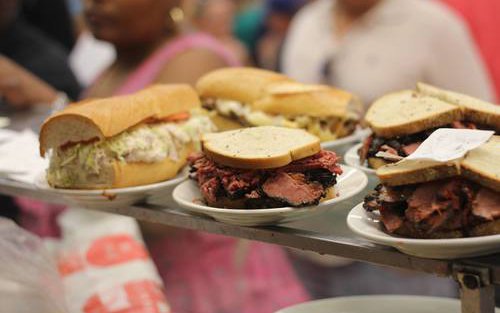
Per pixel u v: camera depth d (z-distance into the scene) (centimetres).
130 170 123
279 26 362
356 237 94
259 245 207
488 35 280
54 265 126
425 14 251
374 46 254
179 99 144
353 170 116
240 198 103
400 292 270
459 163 84
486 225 83
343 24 269
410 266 86
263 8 389
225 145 109
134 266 149
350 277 288
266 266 207
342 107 146
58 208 183
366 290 275
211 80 157
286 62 291
